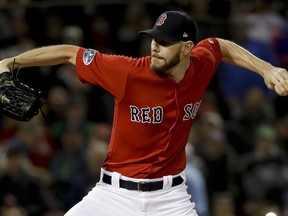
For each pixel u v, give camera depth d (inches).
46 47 912.3
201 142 1692.9
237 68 1907.0
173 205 930.1
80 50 906.1
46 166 1665.8
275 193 1679.4
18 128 1684.3
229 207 1606.8
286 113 1904.5
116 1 1936.5
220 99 1873.8
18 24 1863.9
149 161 918.4
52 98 1738.4
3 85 900.0
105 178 931.3
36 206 1558.8
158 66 881.5
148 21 1926.7
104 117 1793.8
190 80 909.2
